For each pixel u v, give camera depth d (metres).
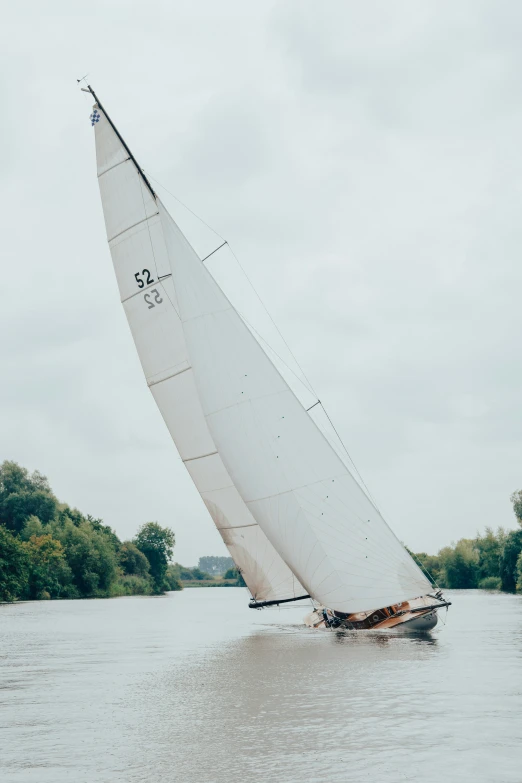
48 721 18.33
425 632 38.28
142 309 41.22
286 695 21.06
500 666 26.20
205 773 13.75
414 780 13.23
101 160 40.72
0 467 182.38
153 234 40.16
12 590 104.38
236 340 37.03
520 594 103.88
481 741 15.62
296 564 36.00
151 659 31.45
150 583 175.12
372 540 34.78
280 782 13.15
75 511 175.25
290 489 35.66
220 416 37.00
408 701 19.77
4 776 13.78
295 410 36.16
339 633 39.97
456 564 131.62
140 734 16.77
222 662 29.28
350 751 14.98
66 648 37.31
